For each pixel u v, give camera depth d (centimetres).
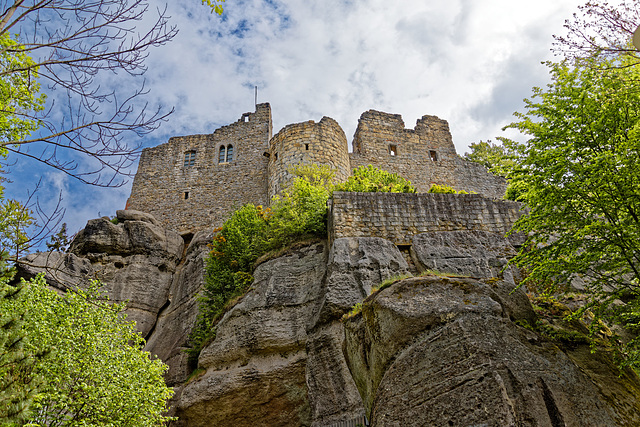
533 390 655
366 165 2750
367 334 882
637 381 789
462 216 1516
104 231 2208
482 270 1360
